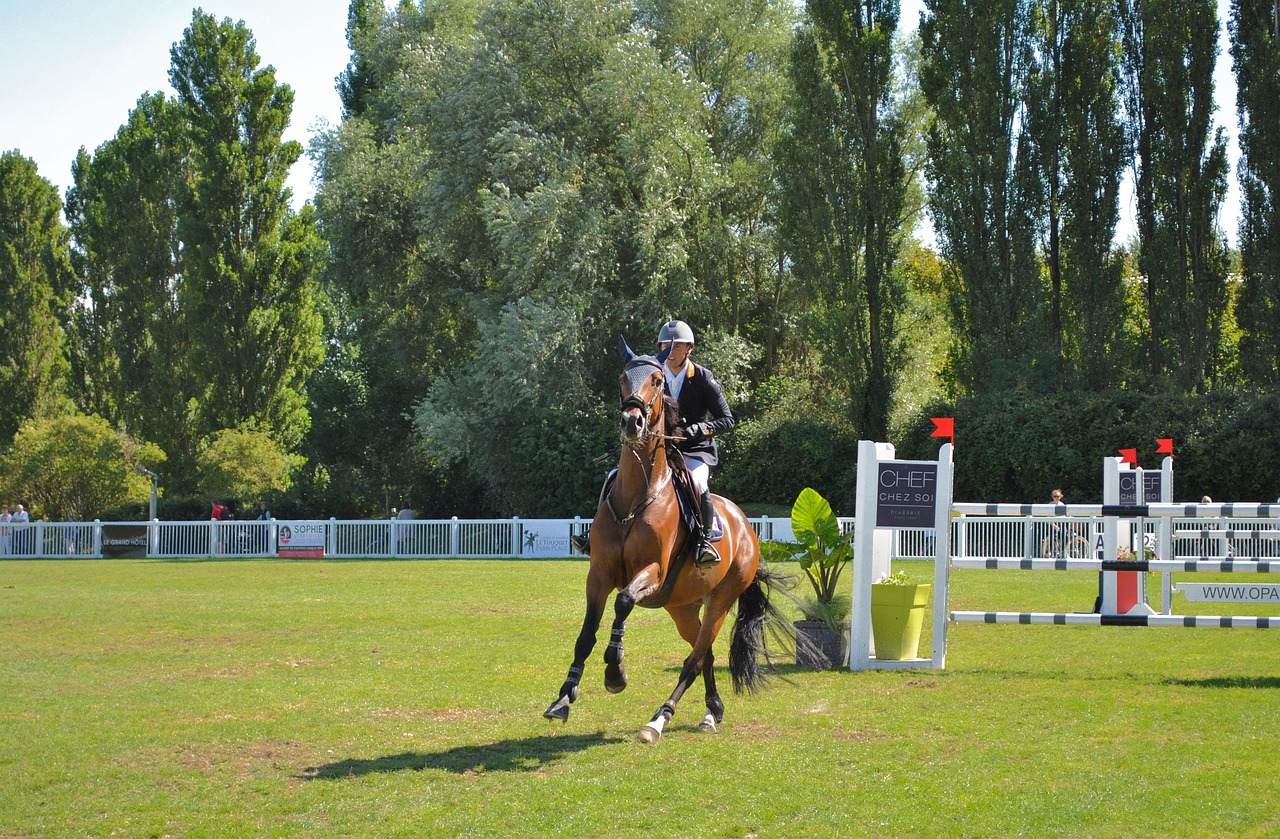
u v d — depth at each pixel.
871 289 33.47
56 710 8.09
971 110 33.06
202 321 41.38
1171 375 32.19
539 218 31.33
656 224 32.03
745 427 34.72
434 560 28.67
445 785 5.97
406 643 11.83
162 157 44.19
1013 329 32.31
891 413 33.44
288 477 41.94
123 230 44.19
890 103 34.56
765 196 37.03
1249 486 29.23
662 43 36.28
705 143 34.09
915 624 10.45
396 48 40.06
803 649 10.36
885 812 5.39
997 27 32.69
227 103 42.03
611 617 14.47
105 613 14.91
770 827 5.18
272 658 10.74
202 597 17.41
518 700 8.49
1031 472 30.58
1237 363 33.66
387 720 7.73
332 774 6.22
